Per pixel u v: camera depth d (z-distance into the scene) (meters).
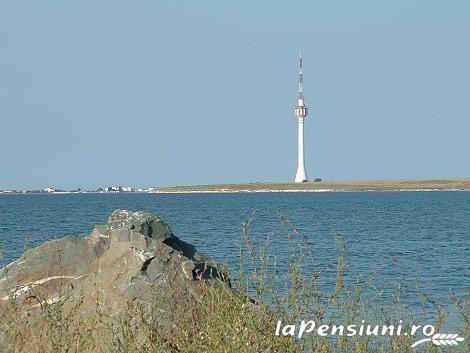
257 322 18.17
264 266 20.02
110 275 28.91
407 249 112.12
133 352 19.36
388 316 21.88
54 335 18.72
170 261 29.70
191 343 19.02
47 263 32.25
